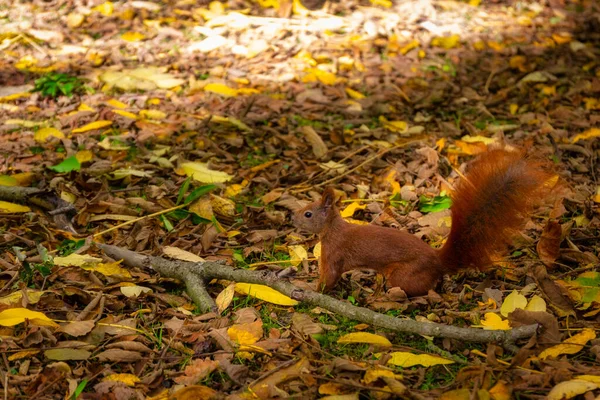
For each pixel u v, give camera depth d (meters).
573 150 7.34
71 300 4.98
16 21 9.88
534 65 9.49
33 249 5.63
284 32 9.91
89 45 9.47
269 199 6.43
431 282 4.95
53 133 7.41
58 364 4.26
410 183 6.79
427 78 9.11
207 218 5.94
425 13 10.73
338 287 5.27
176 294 5.16
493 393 4.00
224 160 7.21
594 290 4.98
